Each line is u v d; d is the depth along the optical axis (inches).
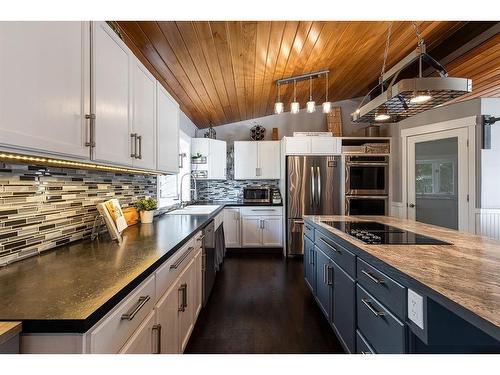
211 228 119.4
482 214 142.6
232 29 83.2
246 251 196.7
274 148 204.1
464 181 149.3
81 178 69.5
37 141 38.3
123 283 39.3
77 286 38.3
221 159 198.8
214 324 93.9
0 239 46.6
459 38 115.8
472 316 31.4
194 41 86.0
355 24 96.3
